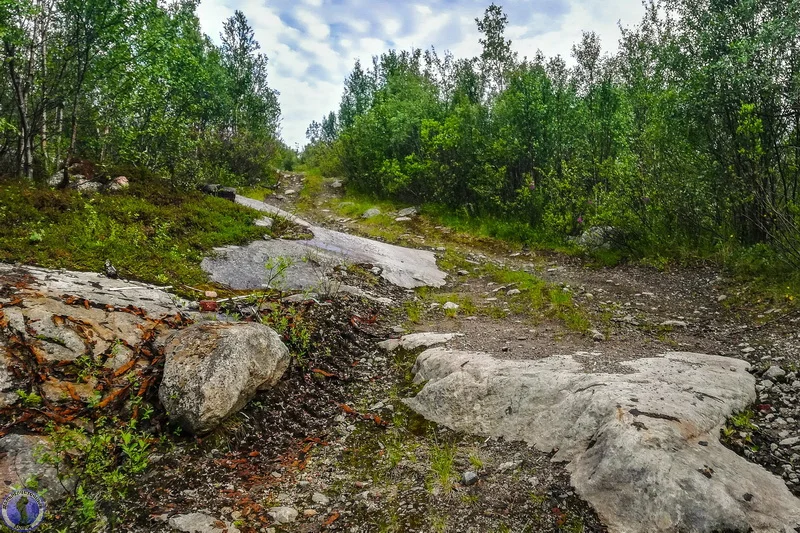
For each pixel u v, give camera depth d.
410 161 21.05
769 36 8.80
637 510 3.10
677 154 10.87
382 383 5.65
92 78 10.38
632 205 12.02
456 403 4.80
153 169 12.30
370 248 11.72
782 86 8.96
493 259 13.43
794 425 4.08
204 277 7.46
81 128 11.89
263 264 8.53
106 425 4.09
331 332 6.54
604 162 13.21
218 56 26.50
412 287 9.92
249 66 32.09
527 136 17.03
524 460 3.94
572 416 4.09
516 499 3.52
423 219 18.59
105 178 10.33
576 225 14.25
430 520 3.41
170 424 4.27
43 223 7.23
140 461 3.84
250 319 6.02
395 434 4.63
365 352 6.38
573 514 3.27
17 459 3.46
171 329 5.23
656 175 11.32
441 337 6.47
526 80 17.23
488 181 17.72
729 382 4.61
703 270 9.91
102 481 3.65
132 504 3.53
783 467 3.56
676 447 3.38
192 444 4.20
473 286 10.55
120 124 11.90
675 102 10.73
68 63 10.07
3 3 7.97
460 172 19.23
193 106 15.46
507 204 16.72
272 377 4.96
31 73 9.35
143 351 4.73
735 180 9.54
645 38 14.77
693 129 10.67
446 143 18.77
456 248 14.63
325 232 12.10
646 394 4.09
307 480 3.98
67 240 6.95
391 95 24.66
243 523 3.44
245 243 9.25
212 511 3.54
